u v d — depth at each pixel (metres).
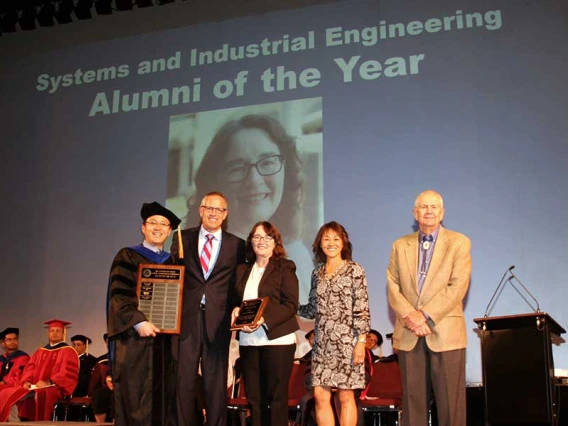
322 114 6.70
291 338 3.95
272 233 4.15
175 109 7.24
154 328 3.91
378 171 6.36
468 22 6.46
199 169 6.97
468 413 5.52
